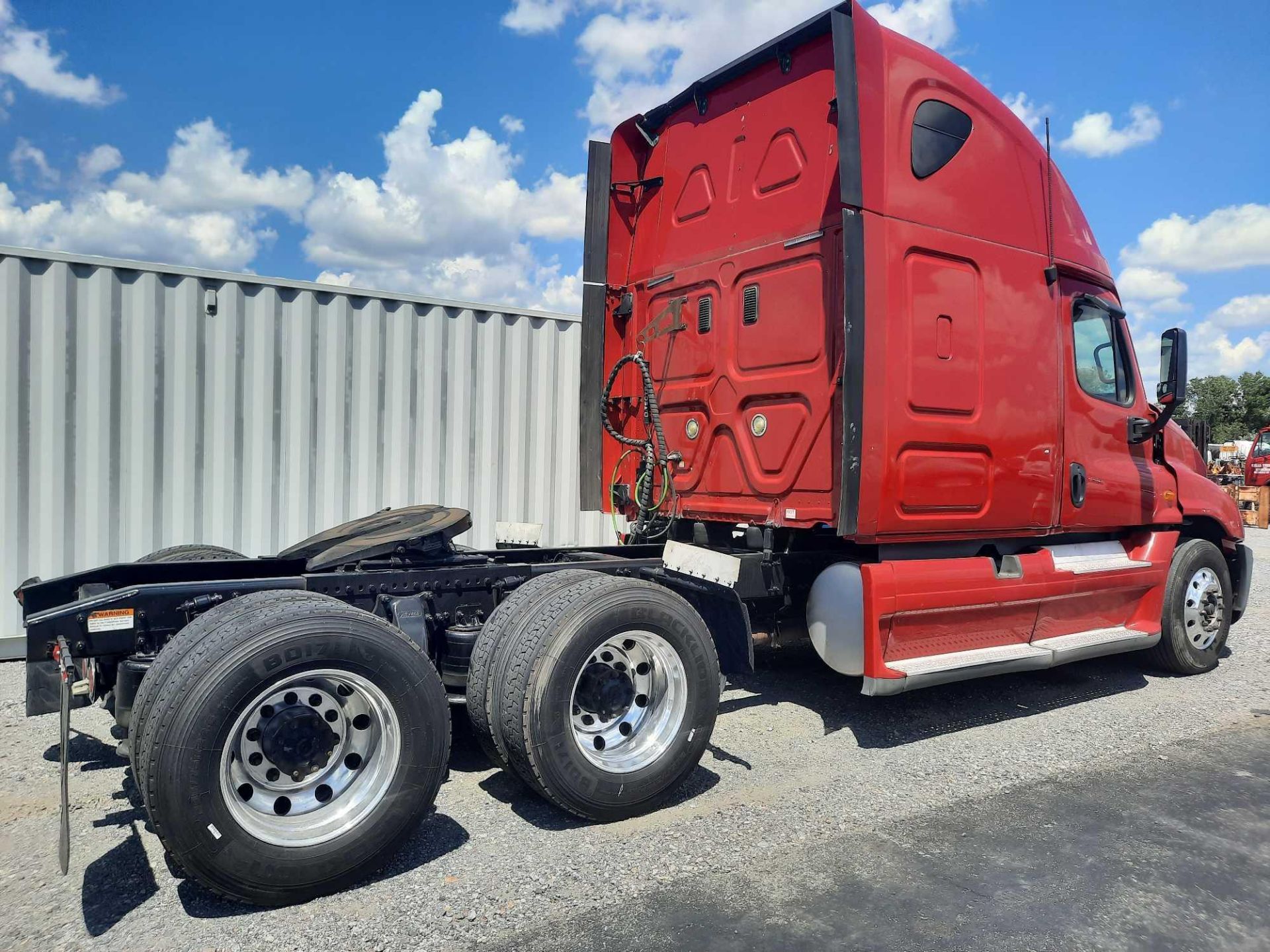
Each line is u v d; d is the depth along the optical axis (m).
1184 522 6.46
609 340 5.82
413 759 3.02
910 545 4.64
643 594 3.55
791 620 4.91
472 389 7.72
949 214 4.61
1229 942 2.68
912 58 4.49
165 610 3.22
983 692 5.66
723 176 5.09
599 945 2.59
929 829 3.47
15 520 5.96
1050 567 5.20
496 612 3.60
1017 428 5.00
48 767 4.09
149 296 6.34
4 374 5.90
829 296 4.37
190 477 6.52
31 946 2.57
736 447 4.89
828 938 2.64
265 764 2.85
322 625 2.88
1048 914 2.81
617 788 3.41
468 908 2.80
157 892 2.91
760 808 3.67
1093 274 5.66
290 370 6.87
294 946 2.57
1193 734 4.79
